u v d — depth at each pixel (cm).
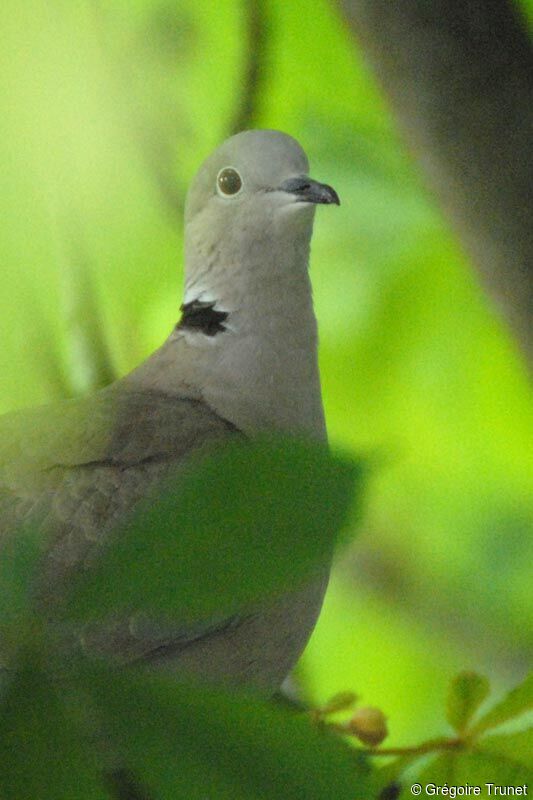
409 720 380
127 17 368
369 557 381
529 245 360
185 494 217
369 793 232
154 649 355
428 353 374
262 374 362
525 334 361
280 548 214
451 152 360
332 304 373
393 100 361
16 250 363
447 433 376
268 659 359
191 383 362
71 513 356
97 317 360
